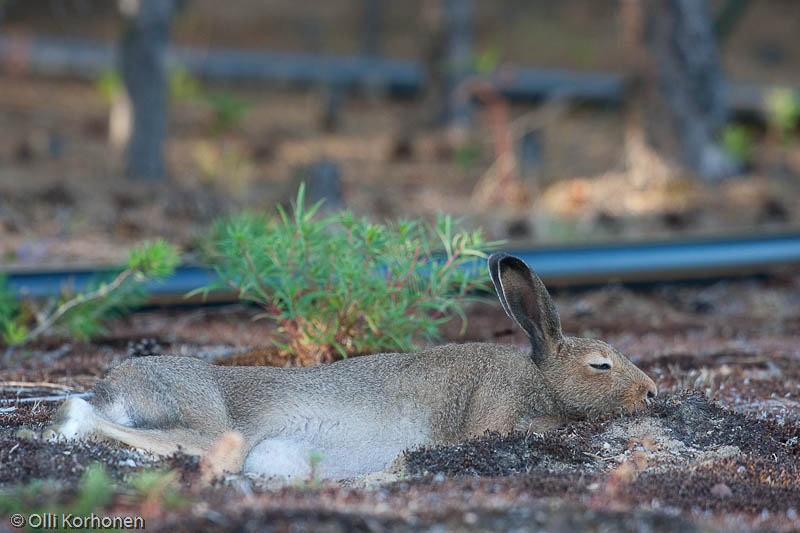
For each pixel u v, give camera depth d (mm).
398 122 35562
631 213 21500
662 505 6281
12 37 41219
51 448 6727
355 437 7547
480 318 13648
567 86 37531
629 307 15109
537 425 8008
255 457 7336
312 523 5402
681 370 10844
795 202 22422
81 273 13219
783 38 51656
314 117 35500
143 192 21812
